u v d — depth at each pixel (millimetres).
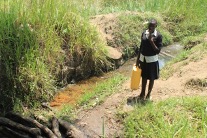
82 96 7812
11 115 6871
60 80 8398
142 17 11375
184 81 7812
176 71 8539
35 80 7430
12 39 7523
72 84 8625
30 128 6387
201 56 8961
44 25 8242
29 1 8461
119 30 10492
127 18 11023
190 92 7316
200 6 12797
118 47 10164
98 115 6945
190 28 12078
